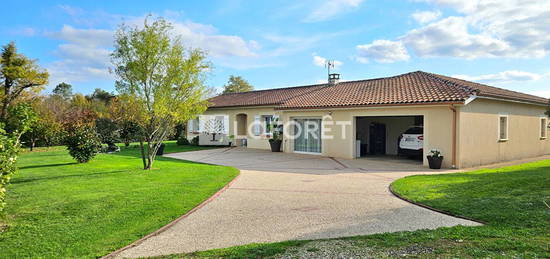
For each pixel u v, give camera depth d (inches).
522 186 309.4
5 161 232.1
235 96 1139.3
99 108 1422.2
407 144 620.7
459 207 255.8
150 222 236.5
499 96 572.1
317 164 575.2
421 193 312.2
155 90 457.4
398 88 652.1
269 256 165.8
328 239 193.5
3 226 225.0
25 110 276.1
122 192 324.2
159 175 431.2
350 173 469.7
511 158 650.8
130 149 899.4
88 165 538.6
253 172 483.2
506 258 148.7
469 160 521.3
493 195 283.0
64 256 177.2
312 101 733.3
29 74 1063.0
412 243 177.0
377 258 156.1
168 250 186.2
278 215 254.4
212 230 221.1
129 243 197.2
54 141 940.6
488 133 575.2
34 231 215.5
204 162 617.6
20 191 326.3
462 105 492.1
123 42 446.9
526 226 199.5
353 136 641.0
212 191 334.3
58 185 357.7
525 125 708.7
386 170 497.0
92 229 220.4
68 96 2234.3
